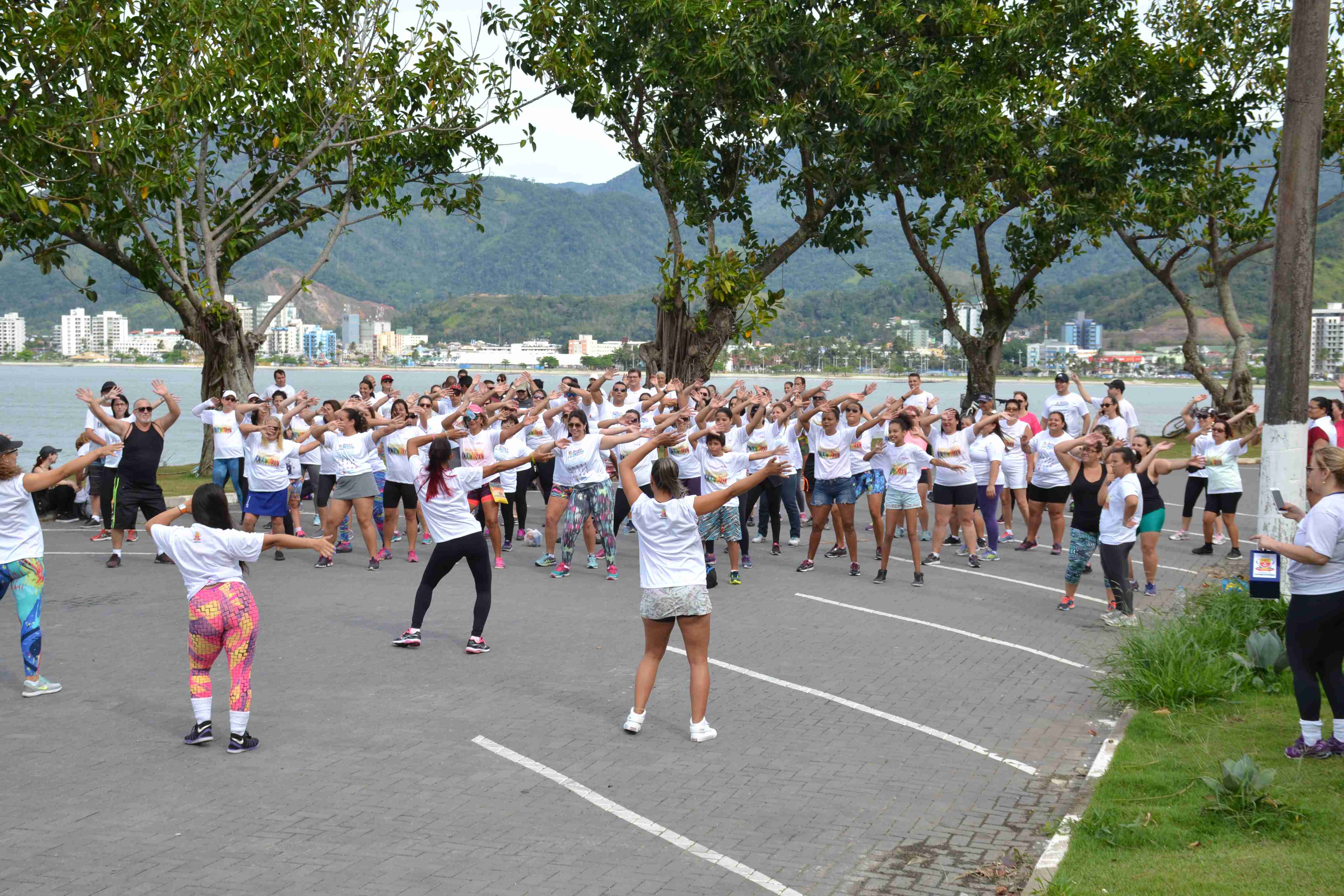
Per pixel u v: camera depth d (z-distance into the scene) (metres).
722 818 5.86
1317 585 6.54
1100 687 8.44
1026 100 26.86
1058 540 15.27
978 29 24.75
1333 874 4.93
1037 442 15.28
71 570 13.37
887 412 13.92
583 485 13.12
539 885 5.01
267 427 14.02
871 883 5.11
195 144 22.95
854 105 23.22
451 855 5.33
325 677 8.65
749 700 8.14
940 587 12.82
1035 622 10.98
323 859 5.26
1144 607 11.61
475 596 12.04
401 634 10.17
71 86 18.59
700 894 4.95
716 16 22.39
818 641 10.03
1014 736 7.37
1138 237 33.69
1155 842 5.45
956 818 5.91
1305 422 10.34
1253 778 5.80
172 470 26.09
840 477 13.48
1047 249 29.58
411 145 24.20
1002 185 28.33
